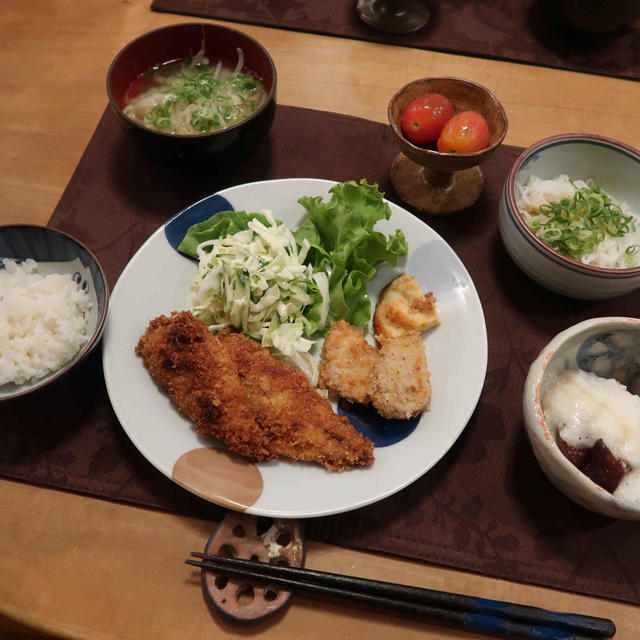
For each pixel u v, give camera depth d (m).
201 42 0.57
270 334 0.49
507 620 0.41
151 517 0.45
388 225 0.52
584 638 0.41
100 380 0.49
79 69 0.62
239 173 0.57
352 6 0.65
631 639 0.42
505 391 0.50
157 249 0.51
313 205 0.52
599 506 0.41
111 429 0.47
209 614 0.42
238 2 0.65
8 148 0.58
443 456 0.46
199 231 0.51
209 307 0.50
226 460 0.45
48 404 0.48
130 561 0.44
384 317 0.50
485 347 0.48
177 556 0.44
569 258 0.49
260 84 0.57
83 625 0.42
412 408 0.46
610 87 0.62
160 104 0.56
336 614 0.42
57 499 0.45
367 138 0.59
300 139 0.59
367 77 0.61
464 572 0.44
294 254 0.51
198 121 0.55
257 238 0.51
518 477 0.47
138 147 0.52
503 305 0.53
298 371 0.48
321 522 0.45
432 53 0.63
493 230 0.55
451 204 0.56
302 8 0.64
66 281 0.49
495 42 0.63
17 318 0.47
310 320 0.51
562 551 0.44
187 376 0.46
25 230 0.49
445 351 0.49
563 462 0.41
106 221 0.55
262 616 0.41
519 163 0.51
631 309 0.53
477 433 0.48
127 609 0.42
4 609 0.42
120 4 0.65
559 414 0.44
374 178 0.57
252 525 0.44
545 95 0.61
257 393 0.46
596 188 0.52
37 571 0.43
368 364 0.48
